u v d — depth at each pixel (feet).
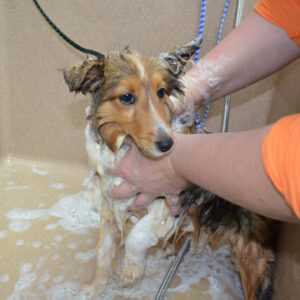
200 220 6.23
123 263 5.89
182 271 6.25
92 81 4.51
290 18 4.41
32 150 8.64
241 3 6.26
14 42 7.54
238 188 2.85
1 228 6.84
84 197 7.80
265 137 2.61
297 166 2.24
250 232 5.87
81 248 6.53
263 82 7.23
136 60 4.42
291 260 4.71
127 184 4.73
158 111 4.28
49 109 8.10
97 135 4.81
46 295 5.55
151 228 5.46
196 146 3.49
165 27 6.98
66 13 7.07
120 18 6.99
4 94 8.07
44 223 7.07
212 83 5.31
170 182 4.28
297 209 2.26
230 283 6.08
